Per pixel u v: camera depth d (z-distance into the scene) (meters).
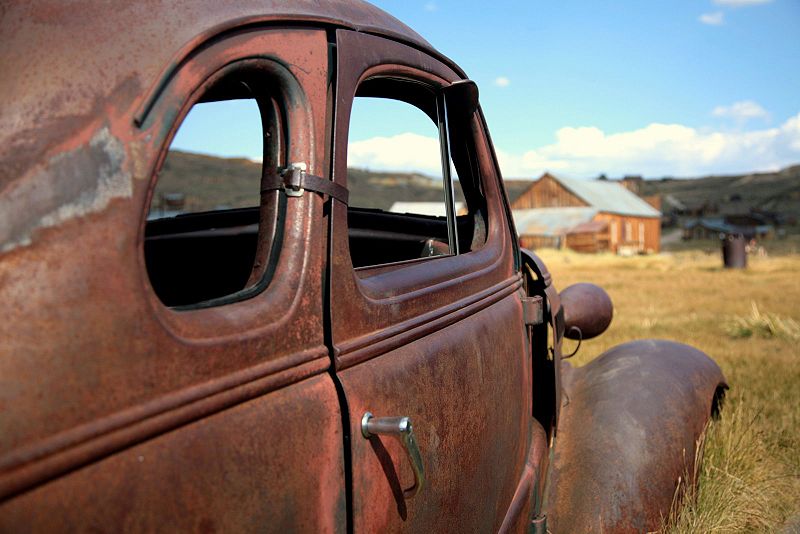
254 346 1.29
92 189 1.08
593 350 7.48
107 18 1.23
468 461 2.01
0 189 1.01
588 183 73.12
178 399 1.12
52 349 0.98
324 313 1.51
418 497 1.71
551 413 3.20
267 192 1.52
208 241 2.71
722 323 9.89
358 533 1.48
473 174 2.65
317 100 1.58
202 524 1.13
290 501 1.31
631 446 3.12
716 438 3.97
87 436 0.99
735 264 26.06
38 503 0.92
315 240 1.51
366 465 1.51
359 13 1.87
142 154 1.16
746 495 3.62
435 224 2.81
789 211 150.50
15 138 1.05
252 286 1.43
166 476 1.08
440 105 2.33
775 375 6.13
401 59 1.98
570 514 2.96
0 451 0.90
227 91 1.82
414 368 1.75
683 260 37.75
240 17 1.39
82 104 1.12
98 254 1.07
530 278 3.12
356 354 1.55
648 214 70.56
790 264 26.67
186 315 1.21
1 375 0.93
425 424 1.76
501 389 2.33
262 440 1.26
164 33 1.26
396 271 1.90
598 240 59.69
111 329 1.05
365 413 1.52
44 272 1.00
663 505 3.02
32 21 1.18
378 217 2.83
